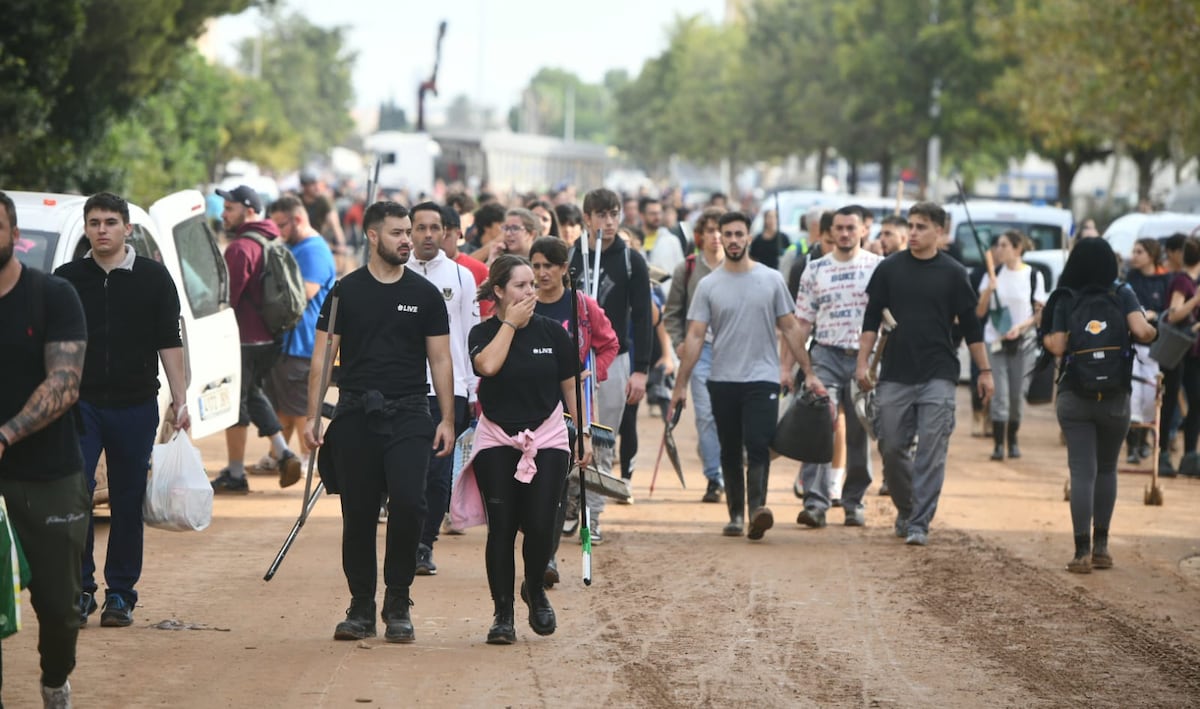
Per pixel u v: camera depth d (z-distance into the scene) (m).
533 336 21.58
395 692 19.08
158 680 19.39
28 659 20.72
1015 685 20.34
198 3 73.19
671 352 41.69
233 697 18.69
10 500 16.53
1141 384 42.69
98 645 21.17
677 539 31.14
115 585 22.47
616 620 23.62
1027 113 119.31
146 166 94.44
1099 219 131.00
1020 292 45.00
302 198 61.94
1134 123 102.81
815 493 32.56
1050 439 50.81
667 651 21.67
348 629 21.70
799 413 30.66
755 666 20.97
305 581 26.09
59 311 16.52
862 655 21.78
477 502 22.02
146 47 68.75
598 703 18.88
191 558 28.00
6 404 16.52
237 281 35.28
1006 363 45.03
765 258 51.47
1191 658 22.11
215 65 183.38
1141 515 35.69
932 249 30.83
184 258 32.94
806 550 30.02
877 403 31.27
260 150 155.50
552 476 21.47
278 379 36.94
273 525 31.67
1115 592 26.72
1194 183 108.31
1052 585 27.14
